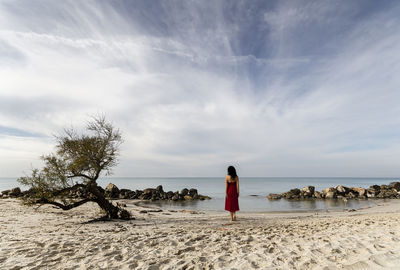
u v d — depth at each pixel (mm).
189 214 16344
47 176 10125
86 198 11156
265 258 4191
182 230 7633
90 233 7180
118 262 4137
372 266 3465
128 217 11516
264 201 31141
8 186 79438
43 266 3955
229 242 5555
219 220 11273
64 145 10828
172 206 26172
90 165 10852
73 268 3857
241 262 4016
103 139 11438
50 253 4652
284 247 4918
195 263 4055
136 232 7414
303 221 10531
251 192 50344
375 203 27391
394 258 3703
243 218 12625
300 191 39438
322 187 82625
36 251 4797
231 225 9102
